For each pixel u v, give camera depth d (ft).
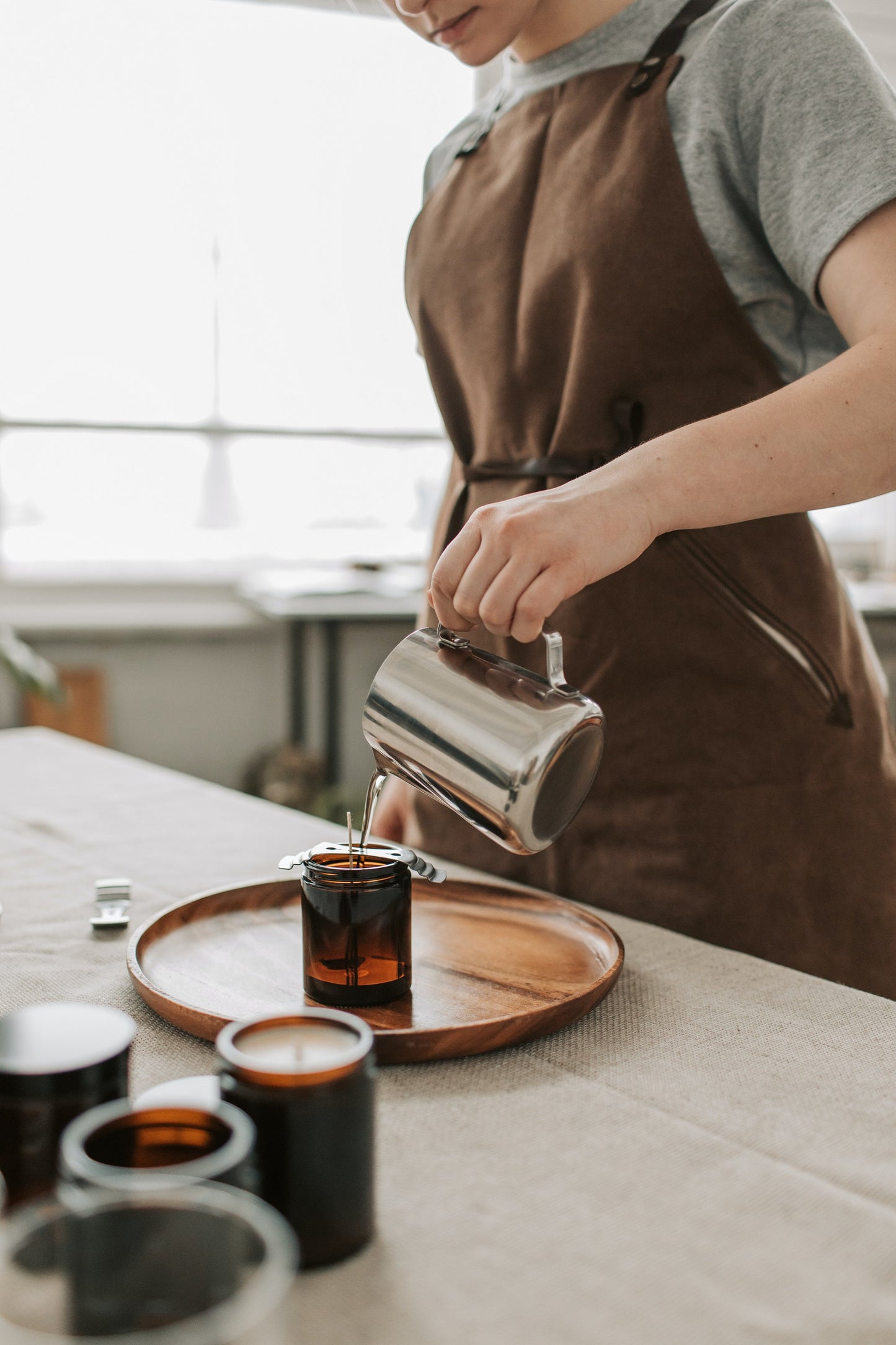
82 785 4.40
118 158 10.44
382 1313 1.34
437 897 2.96
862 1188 1.61
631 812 3.30
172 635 11.28
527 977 2.43
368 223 11.32
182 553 11.48
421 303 3.76
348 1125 1.43
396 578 11.16
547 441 3.41
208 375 11.13
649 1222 1.53
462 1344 1.29
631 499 2.32
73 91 10.19
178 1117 1.35
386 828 3.97
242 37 10.58
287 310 11.25
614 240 3.16
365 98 11.03
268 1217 1.01
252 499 11.54
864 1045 2.10
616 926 2.87
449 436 3.86
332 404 11.59
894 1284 1.40
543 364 3.39
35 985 2.39
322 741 11.94
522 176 3.45
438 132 11.28
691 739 3.24
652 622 3.23
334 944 2.26
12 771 4.66
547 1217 1.54
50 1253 1.02
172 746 11.48
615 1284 1.39
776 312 3.21
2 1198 1.49
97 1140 1.31
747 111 3.02
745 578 3.20
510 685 2.31
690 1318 1.33
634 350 3.19
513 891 2.89
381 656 11.98
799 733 3.22
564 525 2.24
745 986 2.42
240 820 3.87
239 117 10.73
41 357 10.57
